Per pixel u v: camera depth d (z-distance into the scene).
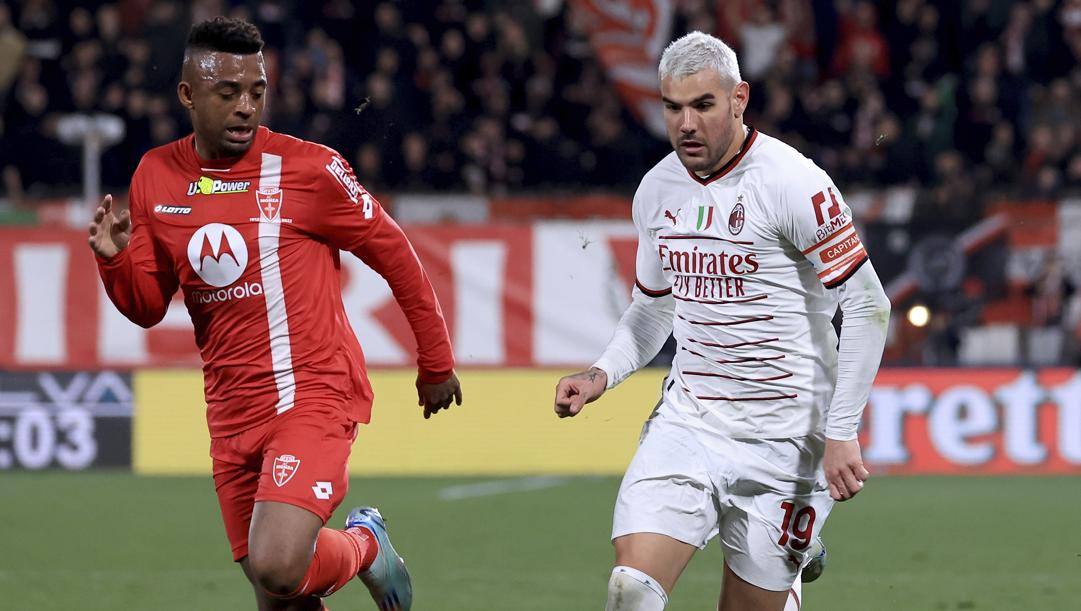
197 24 15.10
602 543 28.28
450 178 44.03
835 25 48.88
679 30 48.22
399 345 38.53
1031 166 45.22
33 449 38.50
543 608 22.34
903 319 38.19
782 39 48.19
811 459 15.57
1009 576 24.89
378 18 47.09
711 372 15.60
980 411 37.97
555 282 38.38
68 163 44.12
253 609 22.39
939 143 45.66
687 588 23.98
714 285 15.36
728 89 14.76
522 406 38.66
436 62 46.91
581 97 46.88
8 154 43.97
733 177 15.12
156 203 15.47
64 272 38.28
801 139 45.81
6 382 38.38
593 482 36.97
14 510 32.38
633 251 38.34
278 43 47.31
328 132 44.38
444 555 26.97
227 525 16.09
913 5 49.50
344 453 15.52
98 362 38.53
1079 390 37.78
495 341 38.53
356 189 15.67
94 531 29.72
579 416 38.75
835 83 46.91
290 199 15.34
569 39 48.19
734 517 15.70
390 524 30.48
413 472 38.59
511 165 44.62
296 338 15.44
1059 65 48.78
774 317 15.23
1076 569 25.58
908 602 22.73
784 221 14.84
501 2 49.25
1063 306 37.81
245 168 15.38
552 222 39.25
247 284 15.27
